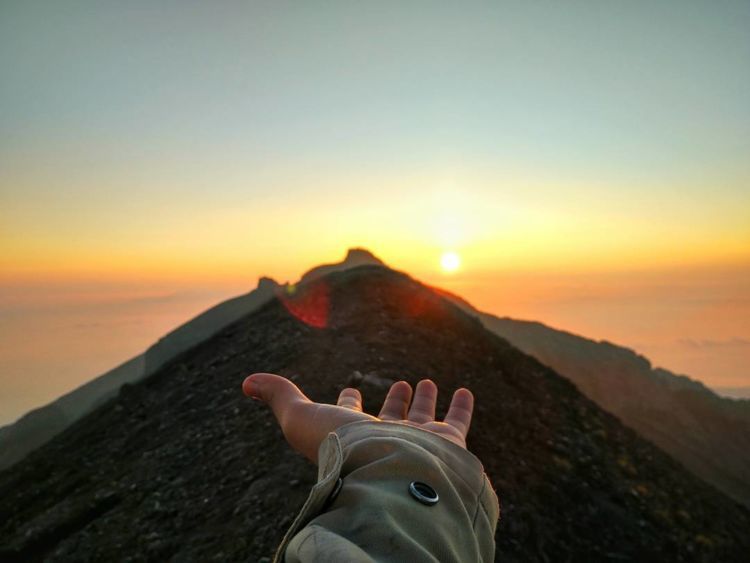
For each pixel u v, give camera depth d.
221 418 13.05
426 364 14.42
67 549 8.83
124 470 12.17
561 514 9.82
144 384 20.08
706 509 14.40
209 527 8.20
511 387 16.53
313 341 15.80
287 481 8.64
